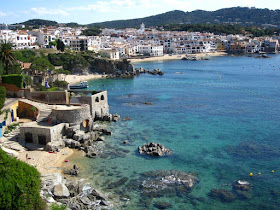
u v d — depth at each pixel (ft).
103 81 588.91
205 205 154.81
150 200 157.99
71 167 192.75
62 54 651.25
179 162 204.33
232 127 283.18
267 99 411.54
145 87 520.83
